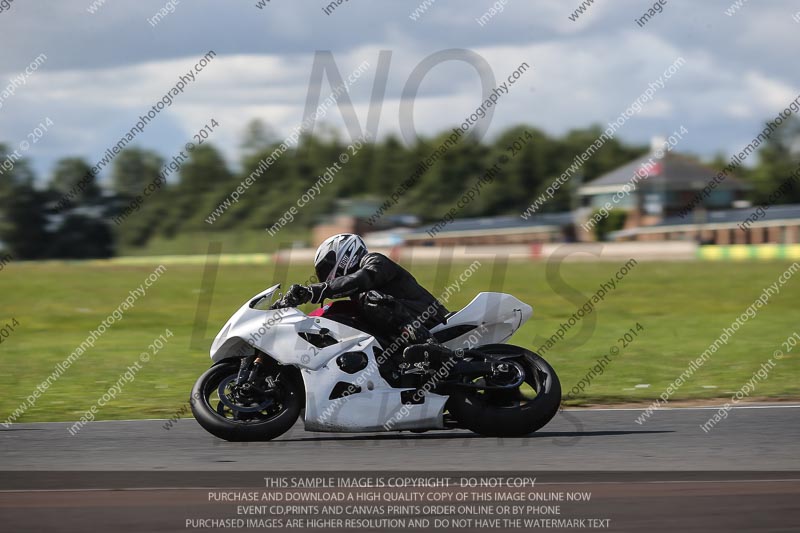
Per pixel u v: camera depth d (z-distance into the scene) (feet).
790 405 93.50
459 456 66.33
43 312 254.27
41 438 75.87
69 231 640.17
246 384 72.84
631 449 68.90
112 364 142.82
